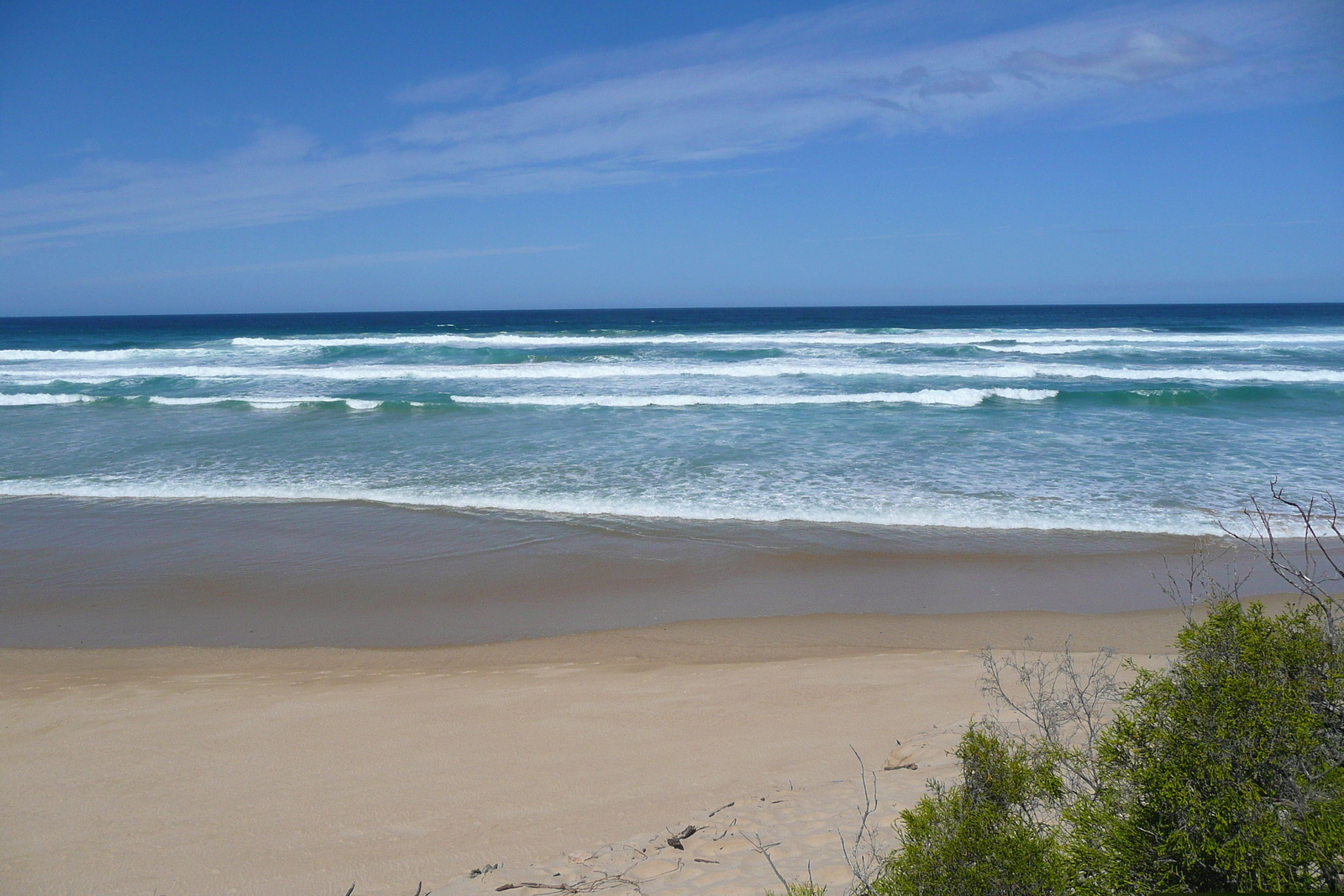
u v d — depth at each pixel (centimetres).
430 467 1462
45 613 853
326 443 1689
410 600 881
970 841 239
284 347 3869
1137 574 912
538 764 474
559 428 1800
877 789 402
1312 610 265
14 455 1597
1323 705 233
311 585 927
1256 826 212
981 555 986
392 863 371
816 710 545
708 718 538
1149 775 232
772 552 1009
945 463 1423
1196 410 1945
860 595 870
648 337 4356
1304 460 1391
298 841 396
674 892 321
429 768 473
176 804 441
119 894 359
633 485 1312
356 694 614
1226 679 230
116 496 1300
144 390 2522
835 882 308
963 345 3603
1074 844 244
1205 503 1154
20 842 407
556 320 10631
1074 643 715
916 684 589
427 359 3341
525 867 357
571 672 665
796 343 3822
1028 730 445
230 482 1377
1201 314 9656
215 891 358
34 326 9969
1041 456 1463
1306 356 3159
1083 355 3244
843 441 1616
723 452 1534
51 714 586
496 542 1064
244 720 563
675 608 846
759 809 397
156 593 908
